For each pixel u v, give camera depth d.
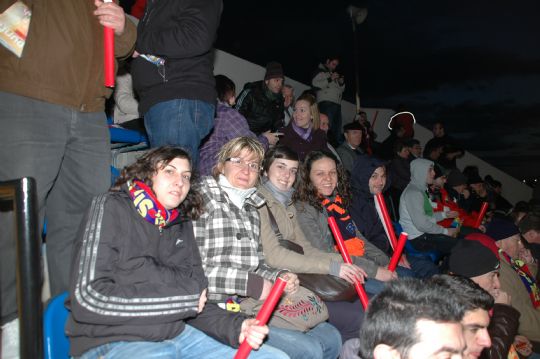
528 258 3.54
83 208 2.02
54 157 1.87
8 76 1.76
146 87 2.40
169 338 1.84
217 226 2.31
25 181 1.16
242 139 2.51
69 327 1.69
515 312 2.41
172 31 2.26
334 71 6.75
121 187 1.91
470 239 2.66
